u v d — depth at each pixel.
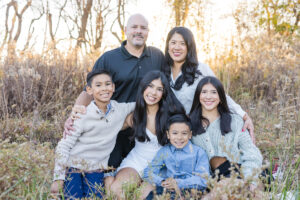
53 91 4.87
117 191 2.75
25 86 4.73
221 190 1.94
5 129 3.75
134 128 3.10
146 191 2.68
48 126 4.08
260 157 2.76
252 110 4.74
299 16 8.23
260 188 2.57
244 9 6.65
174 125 2.86
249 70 6.06
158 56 3.67
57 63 5.32
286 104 4.13
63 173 2.57
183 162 2.85
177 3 6.75
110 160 3.34
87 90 3.04
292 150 3.27
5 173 2.23
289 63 5.76
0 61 5.15
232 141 2.88
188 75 3.33
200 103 3.02
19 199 2.16
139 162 3.04
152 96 2.99
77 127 2.86
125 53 3.51
